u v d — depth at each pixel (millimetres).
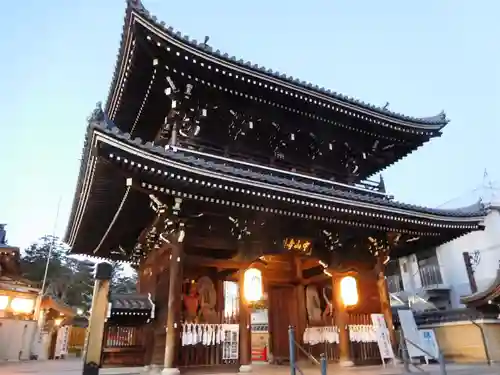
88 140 9812
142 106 15414
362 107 16641
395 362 13633
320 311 16141
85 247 18641
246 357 11547
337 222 14242
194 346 11156
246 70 13922
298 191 12234
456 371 12484
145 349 13109
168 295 11742
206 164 10797
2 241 30781
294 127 16750
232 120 15484
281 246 13555
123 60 13562
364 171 19828
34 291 27266
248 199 11992
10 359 23594
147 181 10547
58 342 30031
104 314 7883
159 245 13266
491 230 28625
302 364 14172
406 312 15312
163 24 12500
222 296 13156
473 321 16531
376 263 15617
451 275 30641
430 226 15664
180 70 13422
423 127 18422
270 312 16406
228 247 12656
